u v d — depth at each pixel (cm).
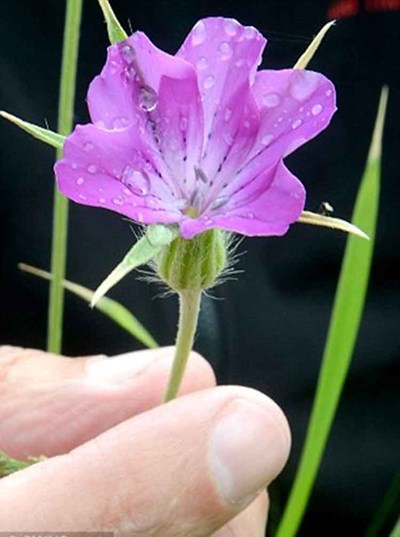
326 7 34
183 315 23
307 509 36
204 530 23
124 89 22
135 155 22
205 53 22
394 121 34
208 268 23
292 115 22
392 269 34
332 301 35
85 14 35
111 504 22
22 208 36
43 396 30
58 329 30
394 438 35
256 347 35
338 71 34
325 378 27
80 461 22
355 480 36
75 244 36
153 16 35
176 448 22
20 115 36
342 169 34
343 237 34
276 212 21
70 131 28
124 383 30
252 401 23
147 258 21
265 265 35
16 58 36
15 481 22
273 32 32
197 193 22
